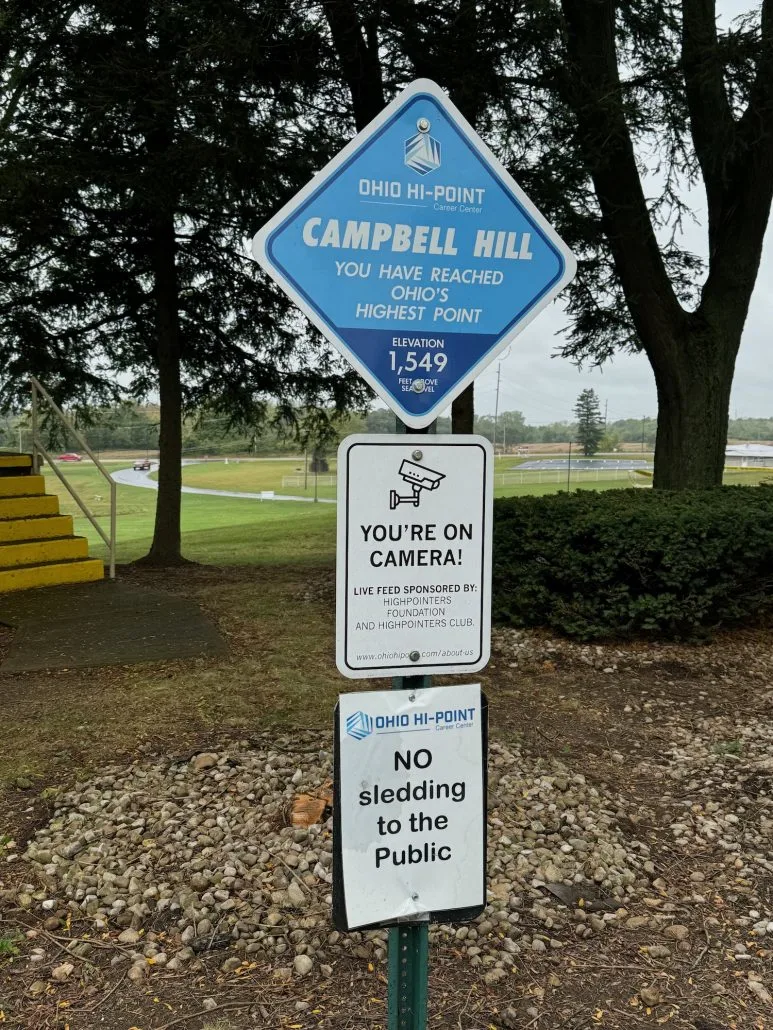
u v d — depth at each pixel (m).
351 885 1.74
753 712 4.85
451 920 1.79
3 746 3.96
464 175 1.77
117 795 3.49
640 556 5.80
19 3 7.49
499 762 3.92
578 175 6.85
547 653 5.80
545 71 6.72
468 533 1.77
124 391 10.92
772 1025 2.28
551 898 2.85
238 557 11.52
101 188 8.12
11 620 6.13
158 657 5.29
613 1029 2.25
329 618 6.62
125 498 51.22
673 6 7.07
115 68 6.91
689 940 2.65
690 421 8.14
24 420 10.68
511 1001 2.35
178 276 10.16
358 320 1.75
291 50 6.81
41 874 2.89
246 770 3.71
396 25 6.41
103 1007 2.28
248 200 7.95
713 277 8.30
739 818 3.50
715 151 7.53
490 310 1.81
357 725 1.73
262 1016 2.25
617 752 4.21
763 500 6.64
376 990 2.35
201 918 2.66
